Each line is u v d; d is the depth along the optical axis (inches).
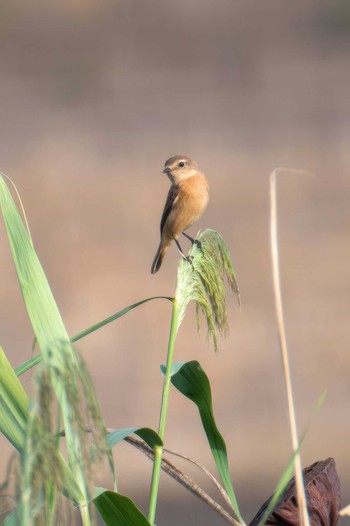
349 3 1590.8
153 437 94.9
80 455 63.2
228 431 497.7
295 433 84.6
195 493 97.8
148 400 558.6
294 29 1573.6
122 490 414.6
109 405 554.3
